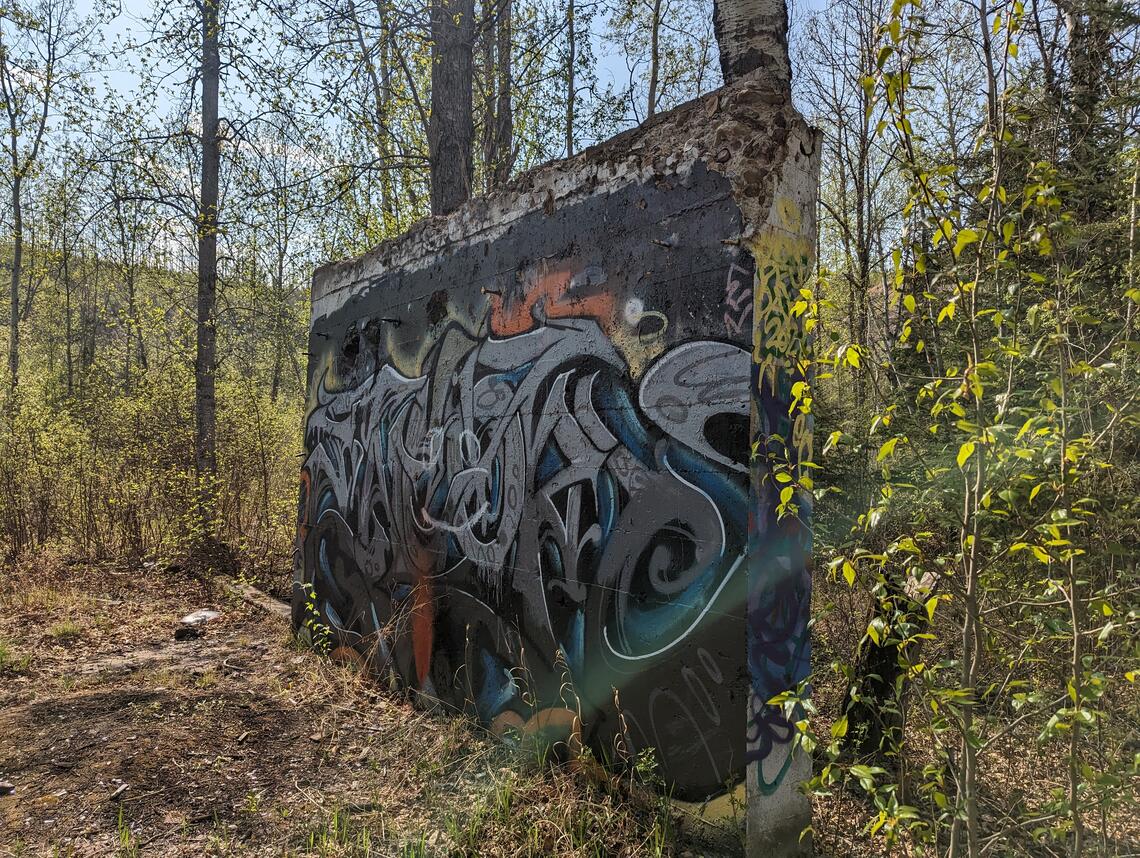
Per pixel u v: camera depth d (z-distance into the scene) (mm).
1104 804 1966
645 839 2830
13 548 8625
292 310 12648
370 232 9625
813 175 2891
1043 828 2035
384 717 4363
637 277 3184
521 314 3900
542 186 3801
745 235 2719
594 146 3494
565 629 3482
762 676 2633
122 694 4578
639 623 3072
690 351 2912
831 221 10562
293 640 5992
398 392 5008
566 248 3609
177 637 6090
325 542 5832
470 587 4168
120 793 3340
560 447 3568
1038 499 2773
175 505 9117
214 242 9594
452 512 4355
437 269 4656
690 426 2883
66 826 3076
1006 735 2672
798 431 2785
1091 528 3057
